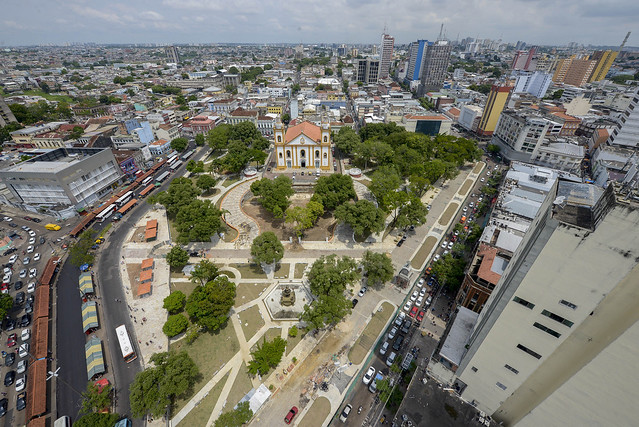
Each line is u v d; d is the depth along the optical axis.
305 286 86.06
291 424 55.72
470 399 54.41
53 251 100.75
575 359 37.78
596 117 197.75
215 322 69.12
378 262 81.12
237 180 149.62
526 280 36.16
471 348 48.31
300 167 163.12
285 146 157.12
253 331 73.19
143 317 76.50
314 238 106.06
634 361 31.91
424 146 161.00
